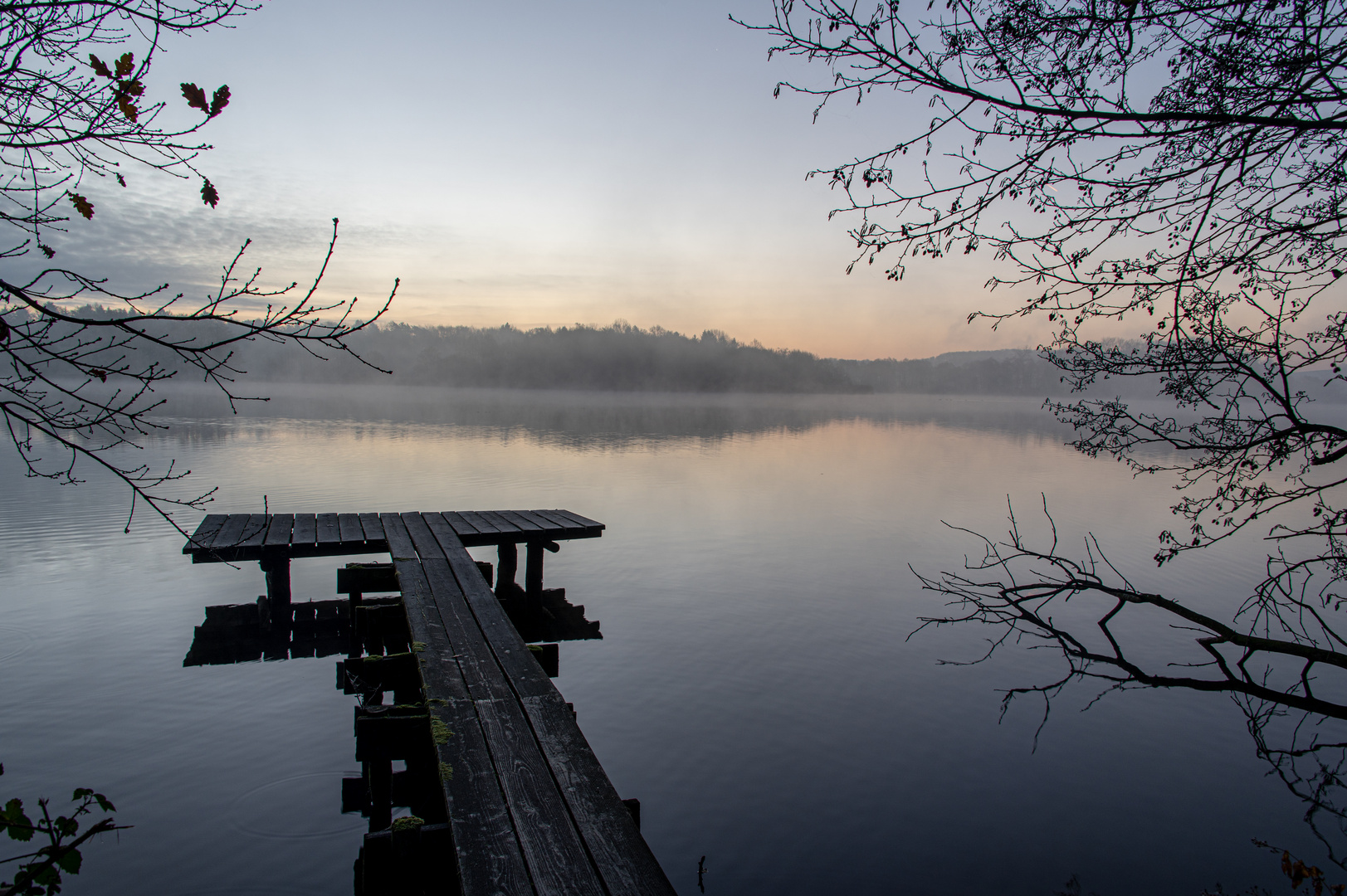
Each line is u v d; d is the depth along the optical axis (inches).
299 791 226.1
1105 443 125.0
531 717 143.3
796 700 310.8
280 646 333.7
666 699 309.0
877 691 320.8
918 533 639.8
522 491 774.5
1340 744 116.8
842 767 258.5
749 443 1540.4
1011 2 101.4
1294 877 141.3
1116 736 285.1
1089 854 212.1
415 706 163.3
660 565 525.0
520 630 368.8
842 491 879.7
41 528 557.9
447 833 109.0
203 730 262.4
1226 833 224.7
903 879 200.7
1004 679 337.7
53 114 84.8
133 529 560.4
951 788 247.3
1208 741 282.4
